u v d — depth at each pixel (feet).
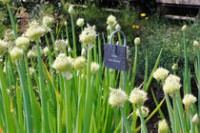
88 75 4.75
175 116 4.08
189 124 5.18
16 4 13.32
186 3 17.57
